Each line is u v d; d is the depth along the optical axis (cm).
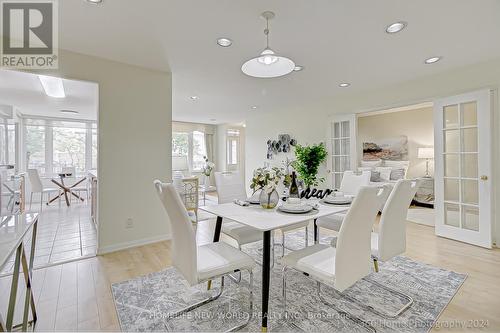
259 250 298
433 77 343
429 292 200
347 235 139
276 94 446
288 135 573
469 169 315
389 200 171
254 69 191
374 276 227
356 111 438
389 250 179
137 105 308
